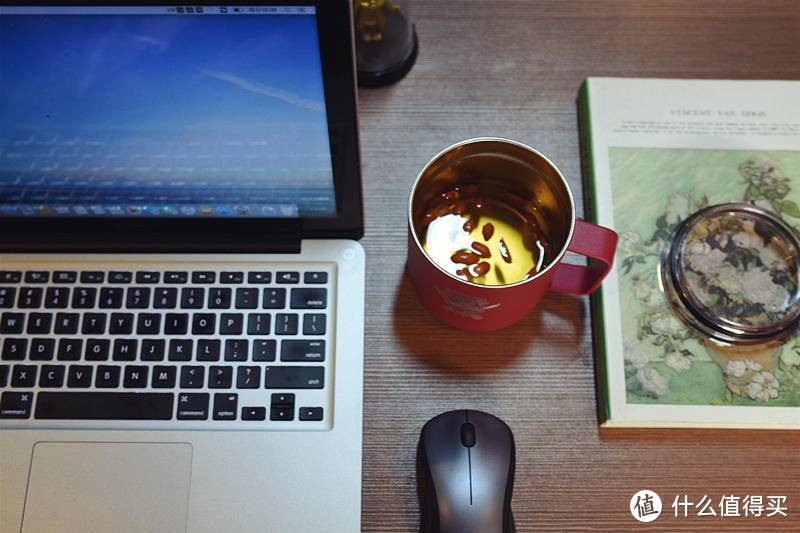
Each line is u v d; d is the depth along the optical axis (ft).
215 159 1.65
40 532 1.67
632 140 2.03
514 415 1.83
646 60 2.18
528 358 1.88
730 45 2.19
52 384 1.75
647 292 1.89
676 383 1.81
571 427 1.83
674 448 1.81
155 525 1.67
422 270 1.68
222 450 1.71
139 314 1.79
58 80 1.44
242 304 1.80
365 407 1.84
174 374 1.75
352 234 1.88
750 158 2.02
